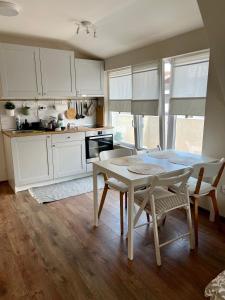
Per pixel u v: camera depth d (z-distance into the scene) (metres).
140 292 1.68
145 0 2.39
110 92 4.48
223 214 2.68
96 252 2.13
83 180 4.04
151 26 2.89
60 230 2.50
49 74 3.76
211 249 2.17
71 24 3.11
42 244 2.26
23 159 3.49
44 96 3.77
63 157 3.88
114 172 2.10
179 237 2.12
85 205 3.10
